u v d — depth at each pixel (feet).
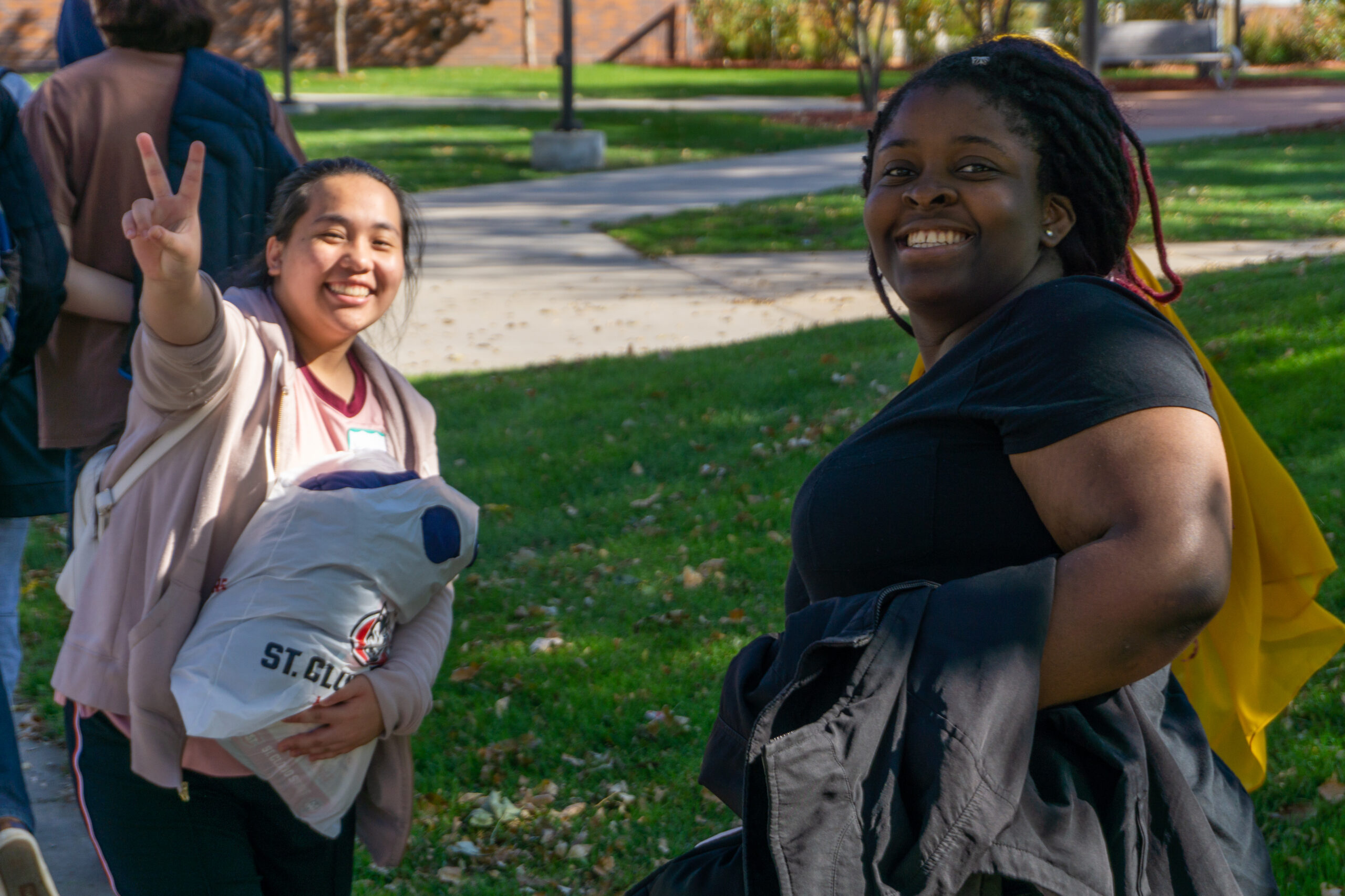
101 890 11.58
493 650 15.78
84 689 7.61
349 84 108.47
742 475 21.39
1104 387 4.65
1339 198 46.34
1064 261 5.69
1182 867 4.90
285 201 8.07
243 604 7.35
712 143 72.28
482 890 11.28
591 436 23.86
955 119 5.40
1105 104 5.58
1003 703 4.47
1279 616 7.20
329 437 8.21
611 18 133.08
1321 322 23.34
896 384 24.94
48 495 11.91
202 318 7.15
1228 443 6.81
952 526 4.99
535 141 64.39
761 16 127.13
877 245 5.79
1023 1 93.25
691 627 16.08
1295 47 119.65
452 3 127.03
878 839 4.46
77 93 10.57
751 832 4.58
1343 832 10.80
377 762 8.36
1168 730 5.48
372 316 8.18
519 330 33.81
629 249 44.88
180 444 7.55
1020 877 4.50
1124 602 4.41
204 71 10.83
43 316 9.88
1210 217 43.29
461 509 7.98
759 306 35.63
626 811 12.35
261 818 7.97
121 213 10.72
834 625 4.88
